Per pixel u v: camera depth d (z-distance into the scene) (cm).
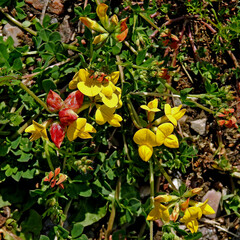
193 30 43
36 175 40
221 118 41
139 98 40
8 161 39
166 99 42
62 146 39
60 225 39
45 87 38
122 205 40
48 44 39
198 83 43
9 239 39
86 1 40
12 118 39
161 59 41
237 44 44
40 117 39
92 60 38
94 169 40
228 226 43
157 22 43
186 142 42
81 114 40
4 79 37
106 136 41
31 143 38
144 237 40
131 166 40
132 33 41
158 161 40
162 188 42
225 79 43
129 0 41
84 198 40
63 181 38
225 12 43
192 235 39
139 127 40
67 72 40
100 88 37
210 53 43
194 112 42
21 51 40
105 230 41
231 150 43
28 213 40
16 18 40
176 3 43
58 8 41
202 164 43
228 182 43
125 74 40
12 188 40
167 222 39
